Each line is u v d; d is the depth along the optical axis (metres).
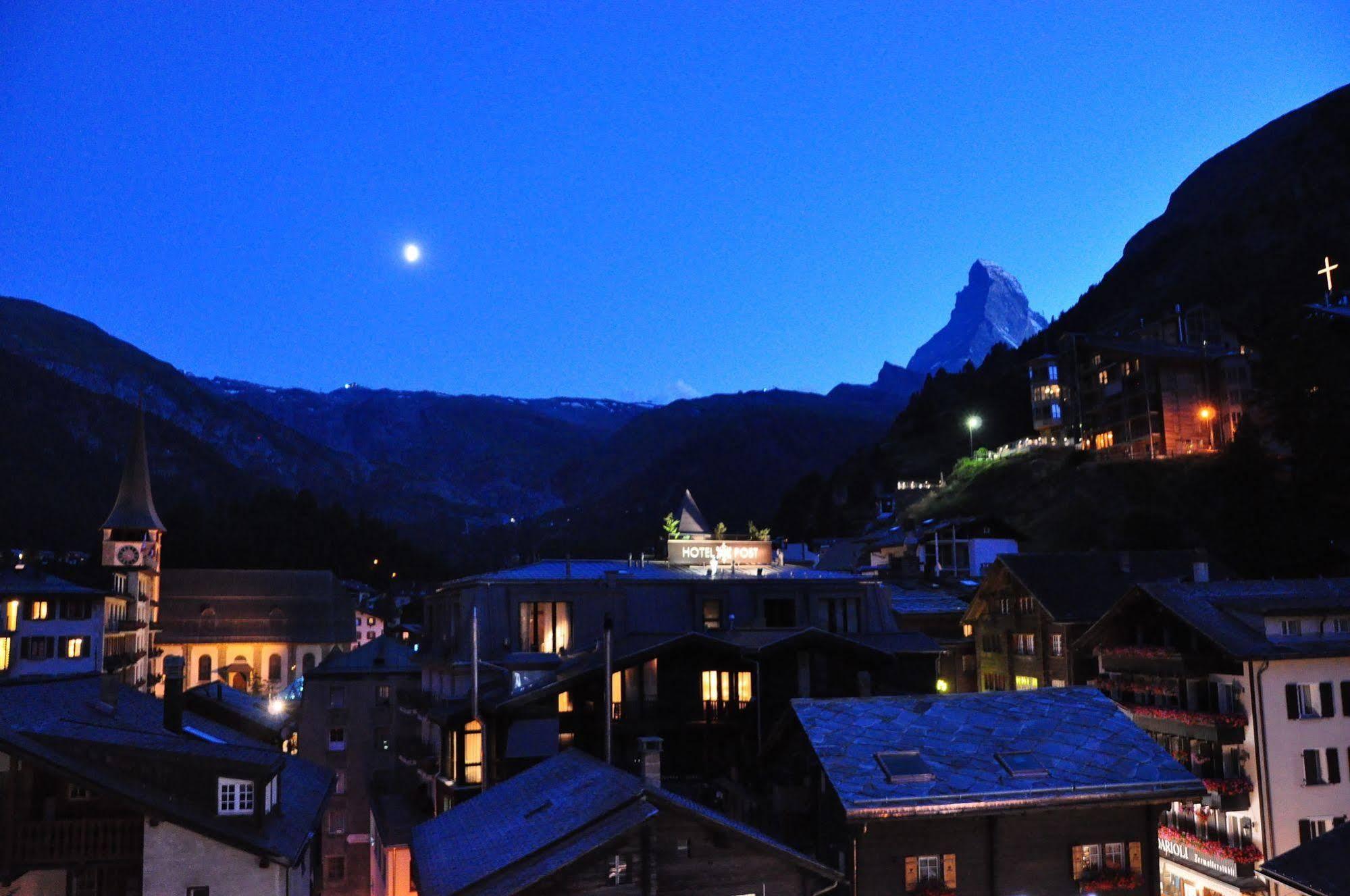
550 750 44.25
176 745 29.88
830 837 32.75
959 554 107.44
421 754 50.91
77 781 26.64
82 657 82.88
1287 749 41.97
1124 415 125.81
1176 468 115.19
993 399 195.00
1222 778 42.72
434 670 55.00
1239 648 42.41
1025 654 63.31
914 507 150.75
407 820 47.34
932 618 72.56
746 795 42.16
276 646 128.62
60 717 31.12
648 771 27.33
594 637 53.00
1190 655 44.97
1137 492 115.00
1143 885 31.94
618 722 46.94
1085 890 31.58
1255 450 104.94
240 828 27.97
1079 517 116.31
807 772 35.62
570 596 53.66
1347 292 152.00
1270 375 115.81
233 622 128.88
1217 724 42.16
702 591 55.75
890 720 35.16
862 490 188.62
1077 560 64.62
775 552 76.81
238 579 132.75
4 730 26.83
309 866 33.78
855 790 30.86
